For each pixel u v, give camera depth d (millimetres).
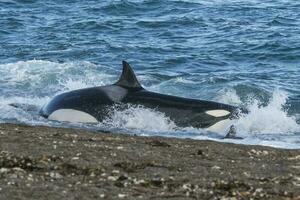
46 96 68188
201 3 139000
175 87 73500
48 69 79750
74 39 104438
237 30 113500
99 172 33875
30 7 131250
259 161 38469
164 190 31781
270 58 95000
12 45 99250
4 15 122250
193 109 57812
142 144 41469
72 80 75750
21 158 35344
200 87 73688
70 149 38000
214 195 31516
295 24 119812
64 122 57000
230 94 69938
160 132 55531
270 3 141875
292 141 52656
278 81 78750
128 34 109812
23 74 77188
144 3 134250
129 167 35000
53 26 114062
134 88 59469
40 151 37062
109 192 30984
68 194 30391
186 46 100562
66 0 138750
